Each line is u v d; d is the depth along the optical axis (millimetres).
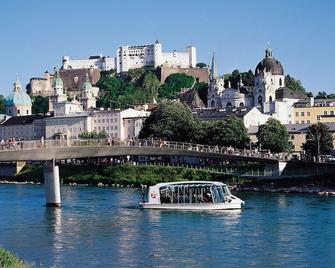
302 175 175000
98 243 84125
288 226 97188
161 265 70938
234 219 106062
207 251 78500
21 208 123438
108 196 153250
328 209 118188
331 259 74000
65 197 150250
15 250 79562
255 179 181250
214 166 196625
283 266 70688
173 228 96688
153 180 195250
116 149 141500
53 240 86375
